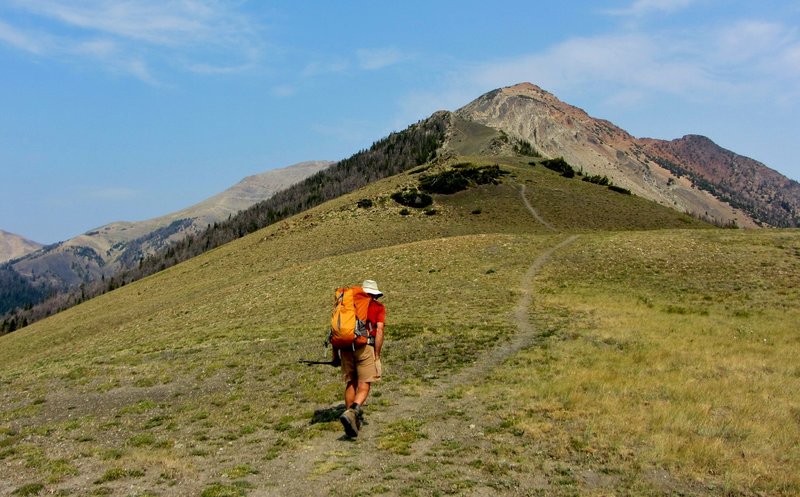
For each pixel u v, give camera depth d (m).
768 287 30.02
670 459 8.27
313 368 16.70
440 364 16.67
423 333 22.00
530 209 102.88
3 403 15.95
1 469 9.03
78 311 83.19
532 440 9.33
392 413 11.48
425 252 49.62
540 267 39.69
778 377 13.52
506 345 19.19
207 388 15.43
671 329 21.39
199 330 33.50
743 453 8.58
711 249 39.69
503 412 11.02
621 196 117.75
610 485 7.50
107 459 9.23
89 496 7.50
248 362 18.50
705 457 8.29
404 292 35.84
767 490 7.32
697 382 12.91
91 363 23.97
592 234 52.44
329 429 10.36
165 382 16.70
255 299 42.97
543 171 140.75
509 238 52.28
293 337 23.77
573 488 7.36
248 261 82.12
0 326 189.38
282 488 7.61
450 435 9.81
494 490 7.36
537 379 13.69
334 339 10.25
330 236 87.44
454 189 112.25
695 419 10.07
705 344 18.30
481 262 43.59
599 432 9.50
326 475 8.03
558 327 22.41
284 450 9.31
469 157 161.62
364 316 10.35
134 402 14.57
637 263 37.81
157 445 10.09
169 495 7.48
